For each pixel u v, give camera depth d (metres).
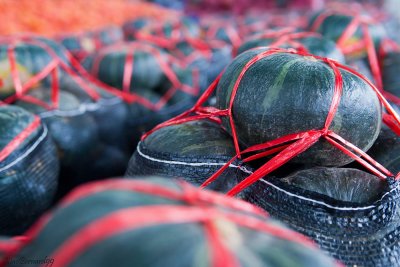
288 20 2.19
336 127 0.59
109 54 1.32
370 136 0.61
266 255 0.35
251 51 0.66
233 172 0.63
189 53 1.63
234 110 0.62
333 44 0.84
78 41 1.70
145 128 1.25
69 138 1.00
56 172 0.86
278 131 0.59
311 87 0.58
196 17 3.07
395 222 0.58
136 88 1.31
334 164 0.62
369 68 1.08
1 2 1.79
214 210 0.37
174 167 0.65
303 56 0.64
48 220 0.39
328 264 0.38
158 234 0.35
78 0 2.38
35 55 1.07
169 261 0.33
